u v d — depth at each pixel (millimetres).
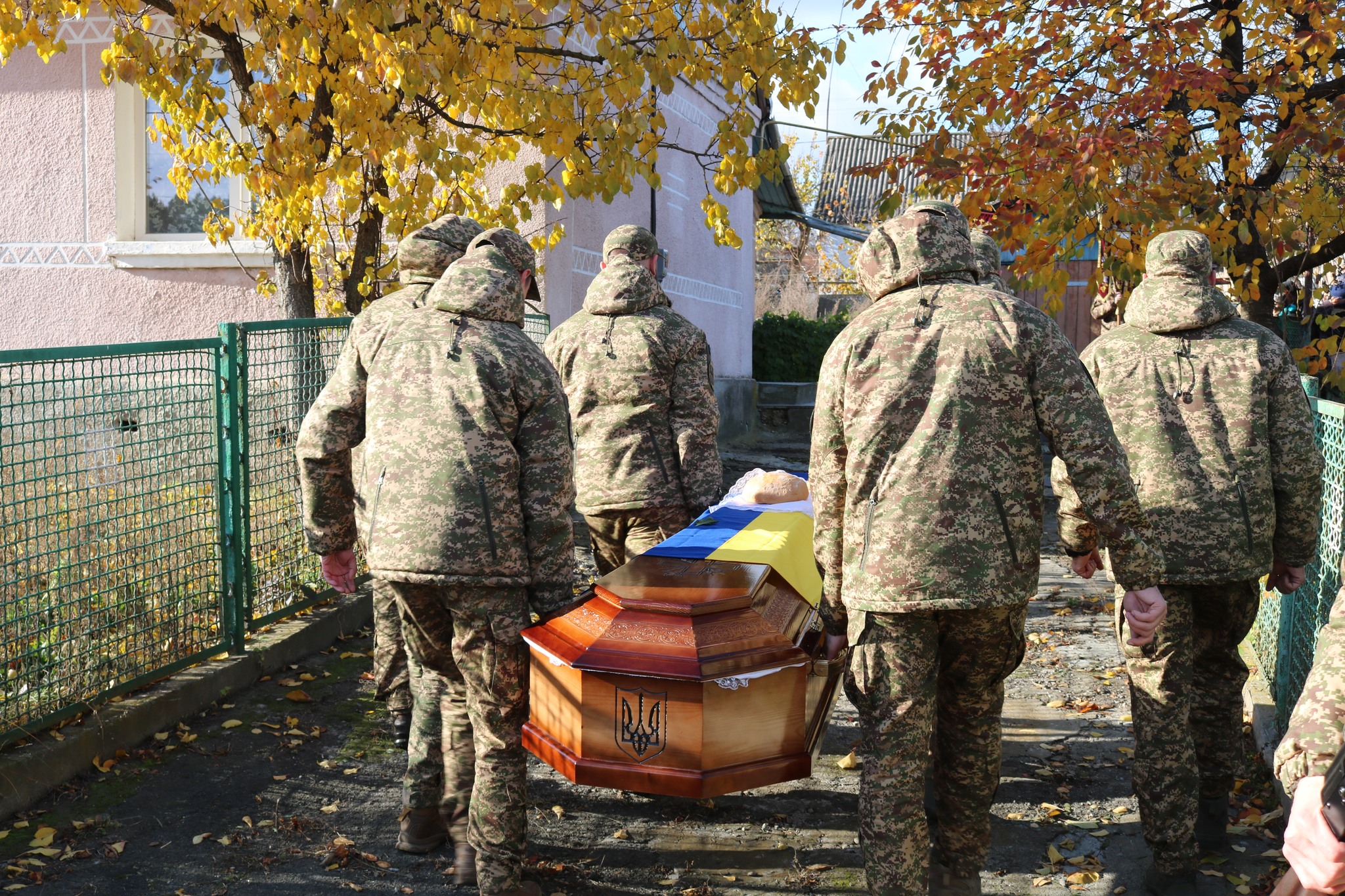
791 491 4289
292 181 5746
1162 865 3107
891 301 2713
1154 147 6629
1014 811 3760
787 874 3283
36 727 3668
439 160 5852
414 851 3357
